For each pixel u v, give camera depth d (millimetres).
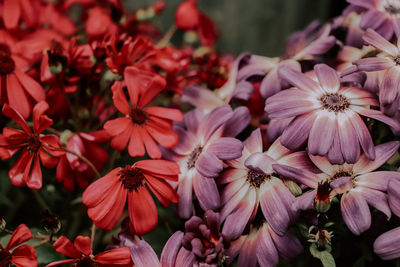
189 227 385
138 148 408
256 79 450
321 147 382
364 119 398
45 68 434
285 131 390
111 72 430
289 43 503
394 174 381
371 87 403
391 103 386
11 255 389
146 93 415
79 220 451
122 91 410
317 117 389
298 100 395
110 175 397
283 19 886
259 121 435
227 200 398
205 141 415
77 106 453
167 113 417
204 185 398
